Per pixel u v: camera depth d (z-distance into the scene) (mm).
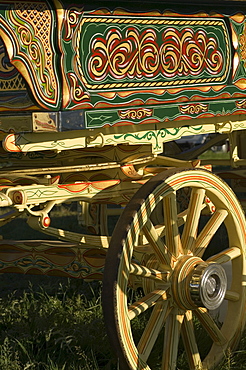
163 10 4258
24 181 4496
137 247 4629
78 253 5164
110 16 3971
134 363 3975
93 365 4594
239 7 4809
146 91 4203
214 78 4711
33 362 4438
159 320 4227
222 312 5160
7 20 3604
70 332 4930
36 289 6477
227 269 5410
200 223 8867
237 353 4730
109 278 3885
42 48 3713
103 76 3971
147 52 4227
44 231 4355
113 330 3893
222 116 4953
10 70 4188
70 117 3805
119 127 4234
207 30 4625
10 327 5285
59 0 3713
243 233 4770
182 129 4672
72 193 4383
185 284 4230
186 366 4621
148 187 4133
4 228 9828
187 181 4355
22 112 3932
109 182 4602
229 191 4680
